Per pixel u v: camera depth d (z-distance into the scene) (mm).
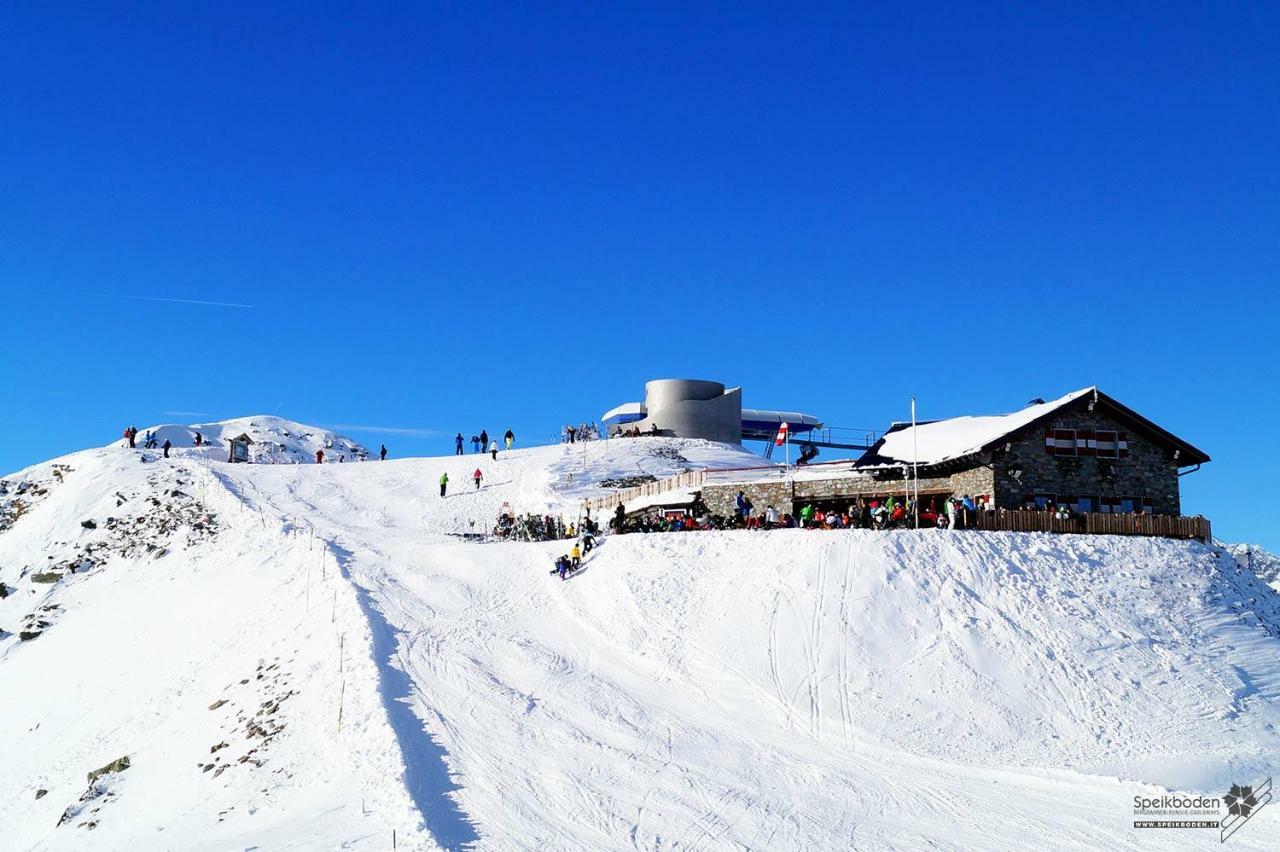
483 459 79125
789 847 23844
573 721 32250
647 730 31891
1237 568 46438
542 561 48031
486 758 28906
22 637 51719
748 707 34125
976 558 42344
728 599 40906
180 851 25453
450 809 25438
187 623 47594
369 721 30625
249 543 56844
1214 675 37812
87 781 34688
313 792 27375
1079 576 42469
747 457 80062
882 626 38625
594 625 40719
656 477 71062
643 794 26984
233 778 30219
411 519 65062
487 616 42219
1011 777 29062
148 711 39156
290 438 115062
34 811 34000
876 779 28750
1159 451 50656
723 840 24188
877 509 47406
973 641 38031
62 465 77812
